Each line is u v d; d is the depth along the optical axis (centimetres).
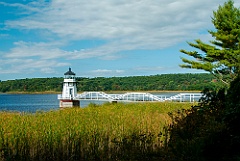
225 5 3578
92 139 1194
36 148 1136
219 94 916
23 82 14800
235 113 771
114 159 1068
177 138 888
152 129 1324
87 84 11619
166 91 9744
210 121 824
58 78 14450
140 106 2773
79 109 2553
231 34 3434
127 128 1359
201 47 3653
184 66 3766
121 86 11306
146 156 979
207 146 786
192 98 3866
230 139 777
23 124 1454
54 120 1642
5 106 6500
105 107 2784
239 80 808
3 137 1166
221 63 3462
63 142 1176
